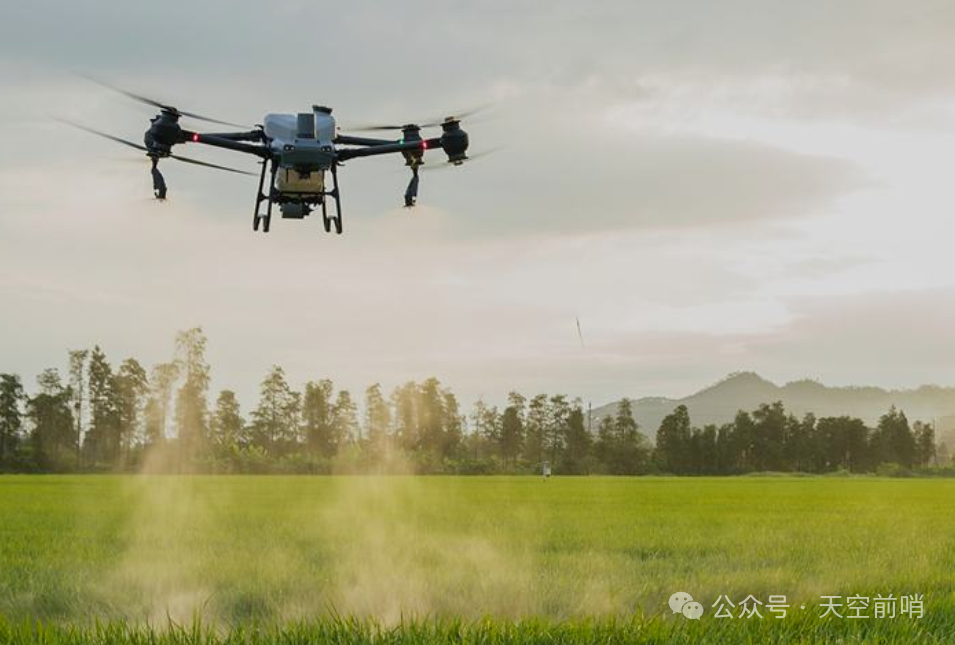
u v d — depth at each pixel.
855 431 194.75
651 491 71.25
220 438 138.00
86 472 121.88
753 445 188.00
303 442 151.25
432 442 156.62
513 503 48.81
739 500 56.34
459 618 11.58
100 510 40.62
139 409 137.88
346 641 10.98
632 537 28.11
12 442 128.50
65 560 21.14
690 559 22.48
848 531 31.25
